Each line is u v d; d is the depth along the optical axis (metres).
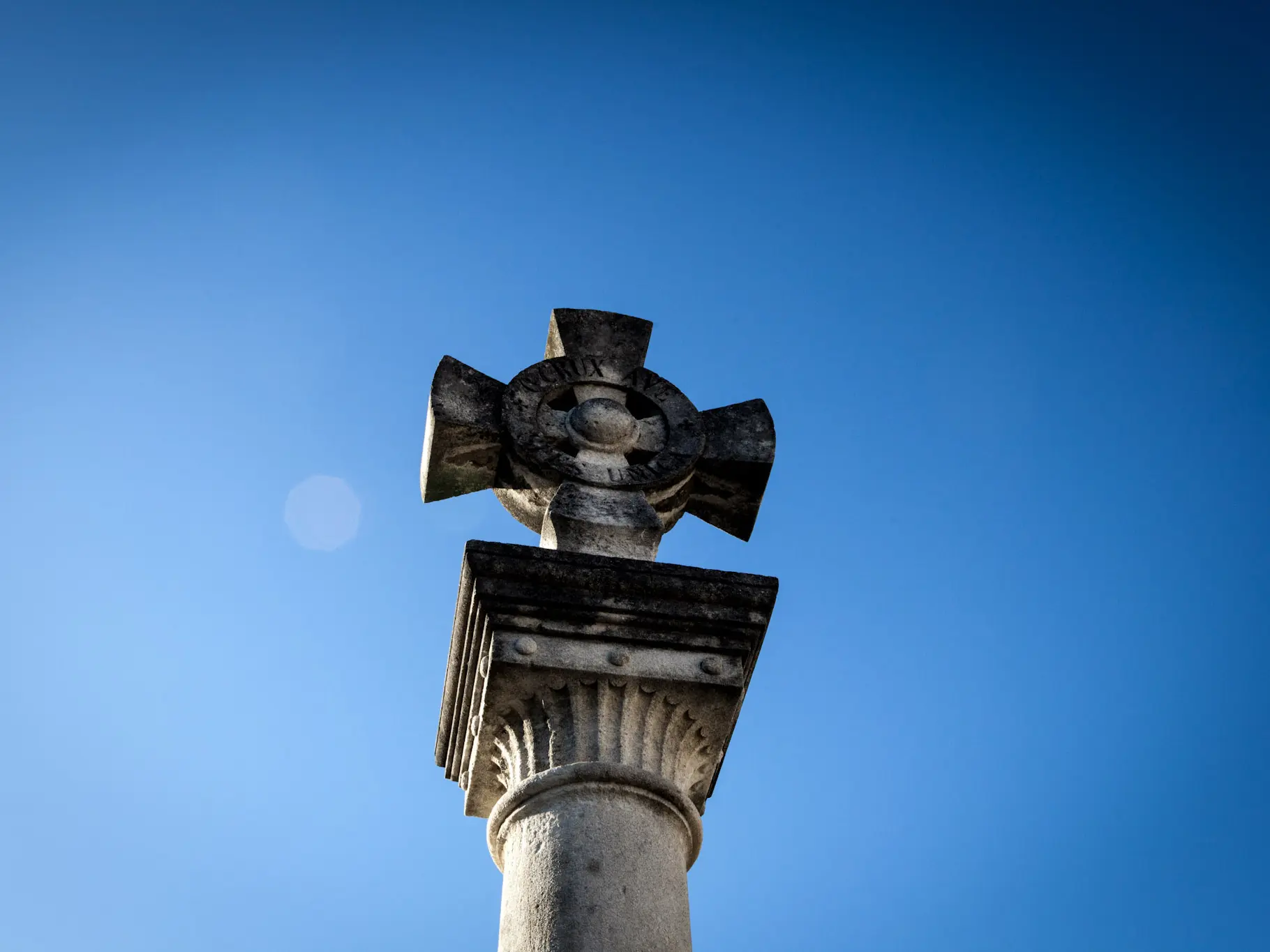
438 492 7.84
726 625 6.55
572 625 6.42
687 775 6.46
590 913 5.68
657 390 8.12
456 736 6.81
